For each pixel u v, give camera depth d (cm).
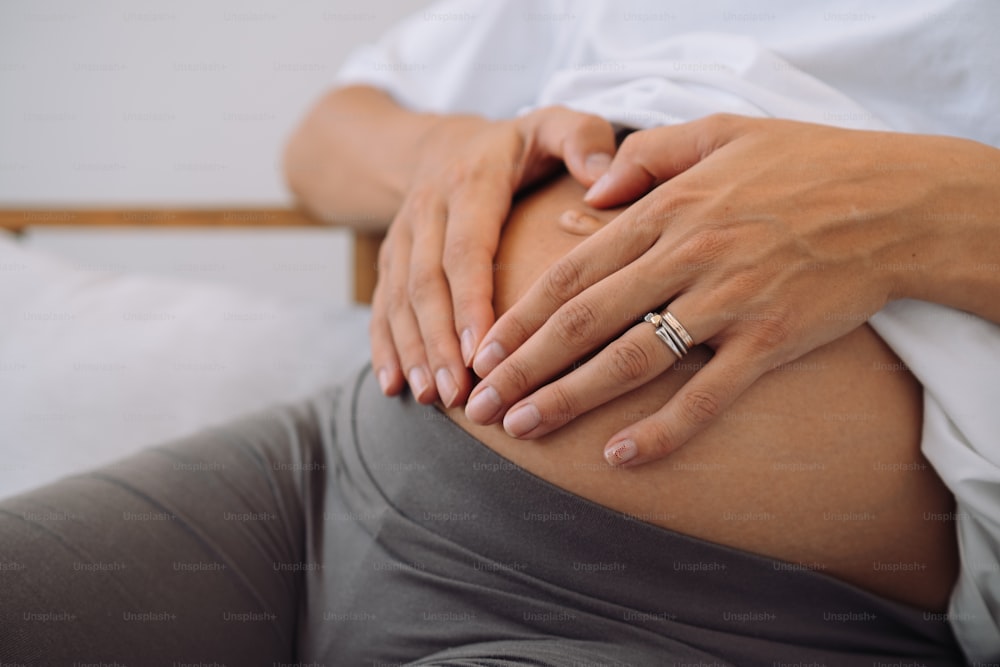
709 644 50
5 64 197
